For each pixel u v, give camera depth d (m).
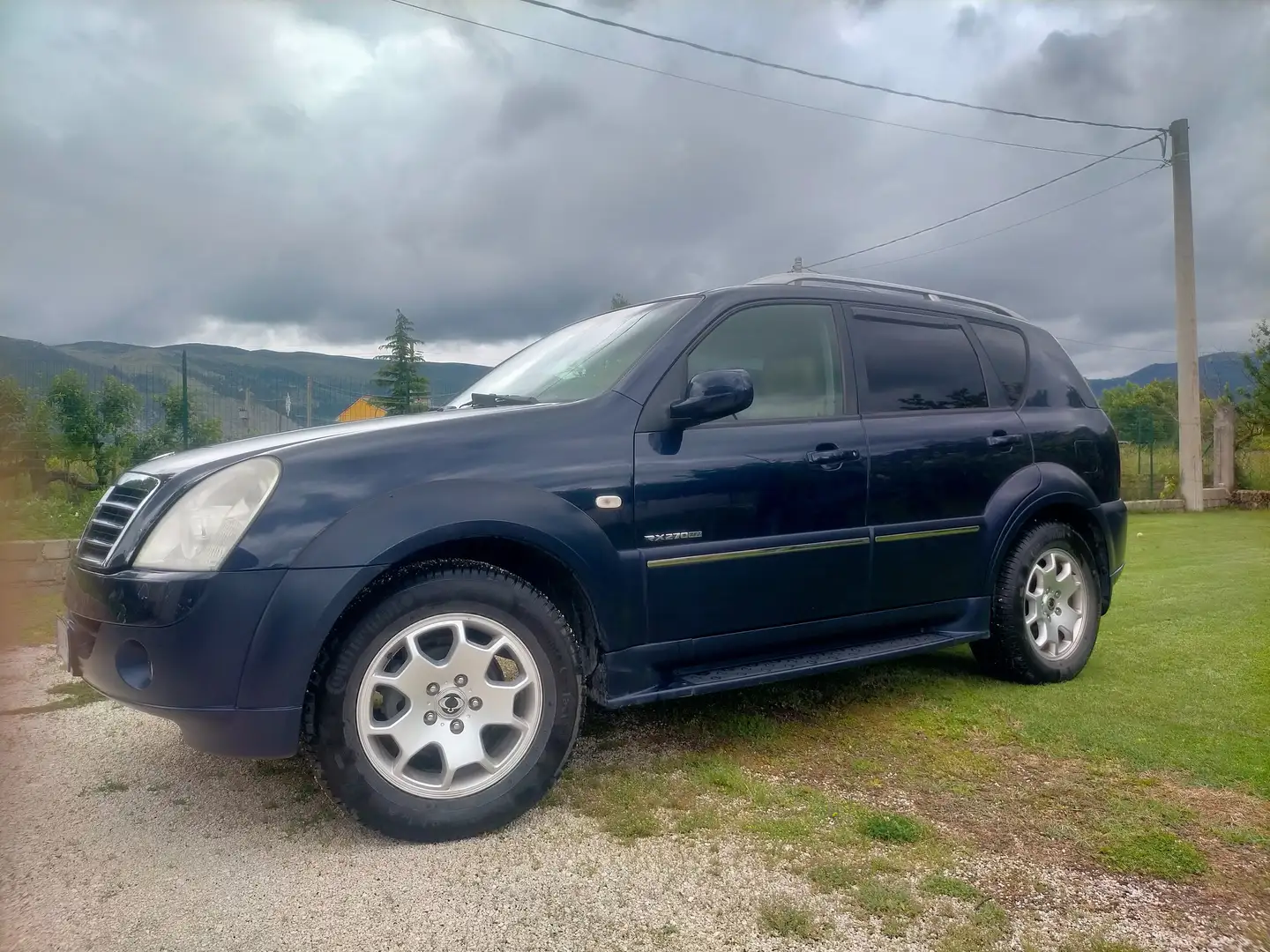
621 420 3.02
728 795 2.87
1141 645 4.87
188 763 3.21
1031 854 2.46
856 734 3.46
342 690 2.44
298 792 2.93
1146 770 3.08
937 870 2.37
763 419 3.37
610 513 2.89
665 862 2.42
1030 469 4.11
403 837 2.52
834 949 2.00
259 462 2.55
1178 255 15.16
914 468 3.68
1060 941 2.04
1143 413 16.11
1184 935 2.07
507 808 2.61
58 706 3.90
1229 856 2.46
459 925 2.11
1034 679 4.11
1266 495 15.23
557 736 2.71
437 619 2.57
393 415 3.20
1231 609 5.84
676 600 3.02
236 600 2.35
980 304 4.50
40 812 2.78
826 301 3.74
